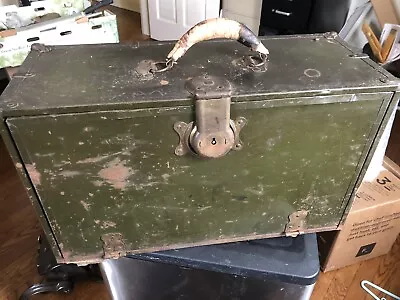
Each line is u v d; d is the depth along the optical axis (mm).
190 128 833
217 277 1105
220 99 793
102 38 1611
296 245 1087
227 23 864
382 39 1807
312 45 1012
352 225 1294
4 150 1942
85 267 1339
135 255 1049
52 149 812
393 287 1395
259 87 826
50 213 916
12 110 747
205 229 1021
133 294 1222
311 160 935
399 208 1330
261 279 1062
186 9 2701
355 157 953
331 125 882
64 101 773
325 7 1989
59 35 1529
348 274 1431
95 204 919
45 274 1313
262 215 1021
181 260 1045
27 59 928
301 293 1101
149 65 901
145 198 931
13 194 1705
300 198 1005
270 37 1046
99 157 842
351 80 858
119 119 794
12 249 1482
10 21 1685
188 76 864
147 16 2986
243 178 936
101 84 830
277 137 879
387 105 873
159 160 872
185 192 937
